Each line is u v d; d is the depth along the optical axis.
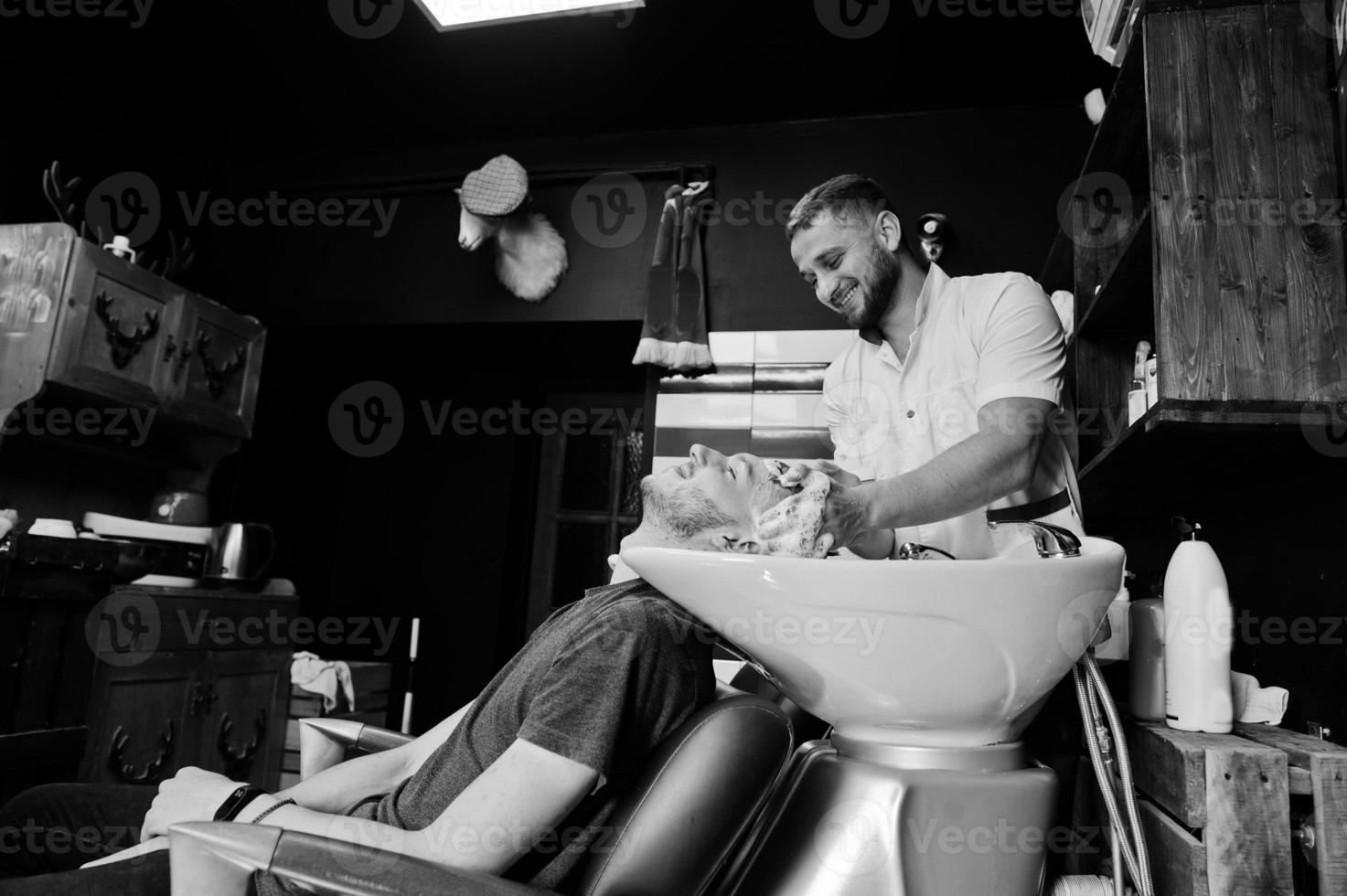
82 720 2.13
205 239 3.45
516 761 0.89
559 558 3.69
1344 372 1.19
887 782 0.92
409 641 3.56
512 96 3.01
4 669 1.94
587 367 3.64
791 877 0.94
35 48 2.76
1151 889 0.95
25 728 1.99
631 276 3.10
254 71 2.90
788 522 0.99
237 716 2.68
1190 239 1.26
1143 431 1.29
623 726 0.92
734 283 3.01
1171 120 1.30
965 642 0.88
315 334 3.39
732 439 2.90
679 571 0.92
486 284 3.19
